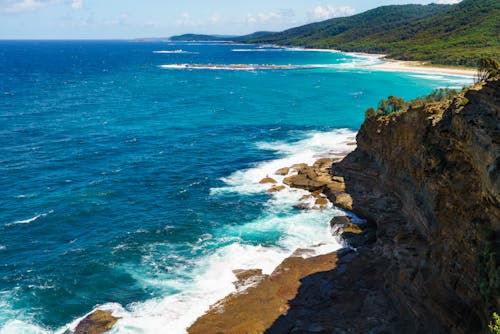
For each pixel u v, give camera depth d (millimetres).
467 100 24609
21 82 151000
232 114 93625
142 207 45156
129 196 48094
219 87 138500
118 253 35750
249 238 37938
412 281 25125
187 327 26453
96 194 48469
